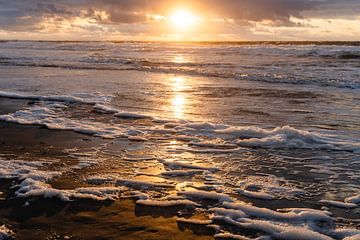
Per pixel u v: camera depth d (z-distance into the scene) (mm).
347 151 7199
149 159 6730
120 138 8117
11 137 8148
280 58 31281
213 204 4855
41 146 7484
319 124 9352
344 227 4297
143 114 10422
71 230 4160
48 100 12648
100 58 33281
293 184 5613
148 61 29328
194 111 10945
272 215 4555
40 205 4754
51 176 5797
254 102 12250
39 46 74938
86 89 15109
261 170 6215
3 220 4387
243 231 4156
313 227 4293
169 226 4270
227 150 7293
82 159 6672
